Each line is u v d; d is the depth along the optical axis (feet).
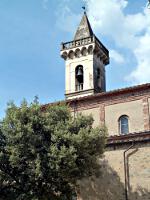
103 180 100.42
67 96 171.63
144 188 94.68
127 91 112.37
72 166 76.95
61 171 77.51
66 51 179.42
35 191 80.18
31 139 80.07
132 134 100.73
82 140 80.12
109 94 114.93
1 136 84.17
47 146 80.79
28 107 85.87
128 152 100.17
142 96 110.11
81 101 119.14
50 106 89.35
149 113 107.24
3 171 81.76
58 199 81.92
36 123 83.87
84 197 101.14
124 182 97.60
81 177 82.48
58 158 76.33
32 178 78.13
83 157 81.25
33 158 79.30
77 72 175.22
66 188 82.99
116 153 101.55
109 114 113.39
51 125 84.07
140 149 99.04
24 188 80.12
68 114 88.17
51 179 79.51
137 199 94.58
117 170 99.66
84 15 192.65
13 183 82.07
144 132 99.45
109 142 102.94
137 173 96.99
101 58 183.52
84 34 183.11
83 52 177.06
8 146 80.59
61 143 80.59
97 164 84.89
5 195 81.51
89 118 88.07
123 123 110.73
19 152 79.51
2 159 81.41
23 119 83.87
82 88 171.32
